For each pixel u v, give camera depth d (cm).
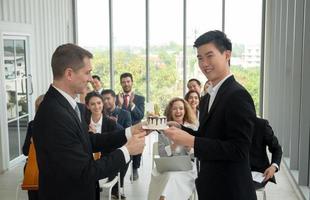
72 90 171
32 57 610
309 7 397
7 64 541
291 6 514
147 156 583
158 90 777
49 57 684
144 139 179
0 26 510
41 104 167
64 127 158
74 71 166
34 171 283
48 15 678
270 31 718
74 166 157
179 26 752
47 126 158
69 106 167
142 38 763
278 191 434
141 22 759
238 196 168
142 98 539
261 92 740
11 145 555
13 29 546
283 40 579
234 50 737
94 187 177
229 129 160
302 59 422
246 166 172
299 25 454
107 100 455
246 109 158
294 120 468
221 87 168
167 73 770
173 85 772
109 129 372
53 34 701
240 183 168
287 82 529
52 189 164
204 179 177
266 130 291
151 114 194
